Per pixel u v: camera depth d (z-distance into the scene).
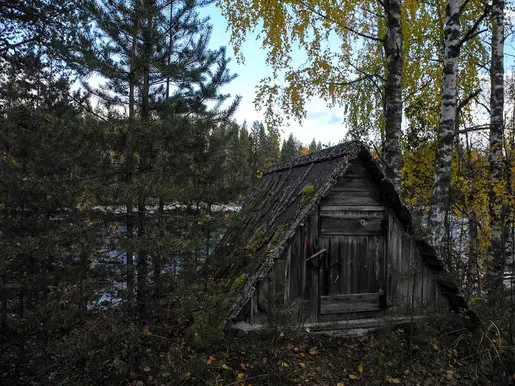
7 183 4.75
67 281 4.51
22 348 5.45
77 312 4.30
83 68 5.63
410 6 8.68
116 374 4.37
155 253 4.46
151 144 4.75
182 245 4.29
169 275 4.86
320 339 5.61
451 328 6.31
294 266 5.71
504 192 8.18
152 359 4.66
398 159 8.04
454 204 10.38
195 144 5.50
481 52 10.21
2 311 5.88
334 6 8.55
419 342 5.84
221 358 4.81
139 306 4.96
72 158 4.72
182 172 5.20
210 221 4.89
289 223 5.66
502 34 8.50
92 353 4.21
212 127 6.24
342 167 5.68
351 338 5.80
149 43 5.41
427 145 10.30
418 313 6.31
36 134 5.68
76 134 4.44
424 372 5.16
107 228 4.52
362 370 5.06
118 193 4.21
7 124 5.96
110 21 5.37
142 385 4.31
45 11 9.49
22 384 4.81
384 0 8.29
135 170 4.88
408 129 10.54
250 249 6.22
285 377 4.66
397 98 8.01
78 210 4.72
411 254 6.39
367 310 6.08
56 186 4.36
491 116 8.62
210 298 4.88
